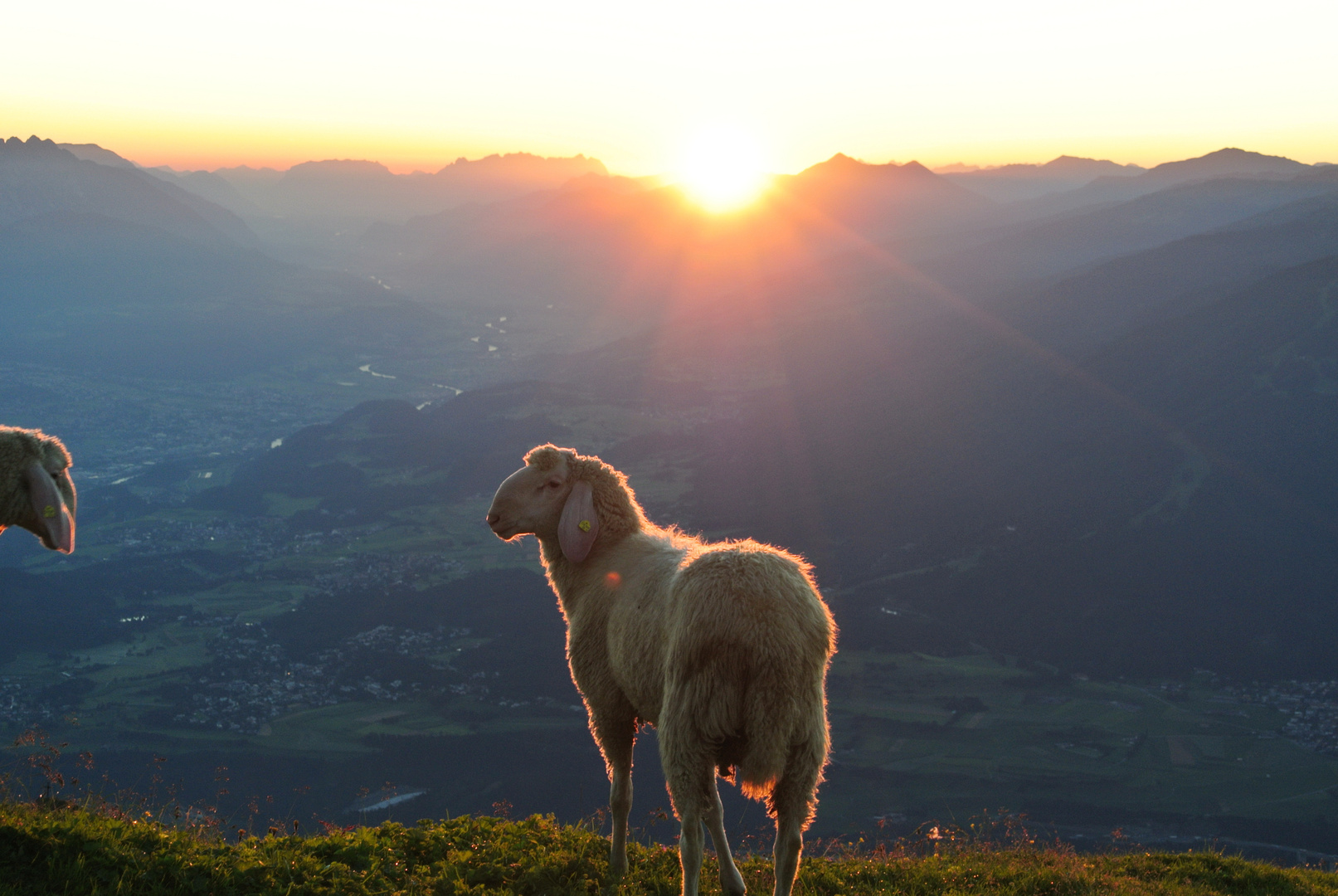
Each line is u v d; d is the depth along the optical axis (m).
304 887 6.27
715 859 7.91
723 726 5.54
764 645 5.49
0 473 6.49
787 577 5.88
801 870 8.25
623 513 7.75
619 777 7.39
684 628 5.73
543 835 8.13
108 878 5.91
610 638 7.09
